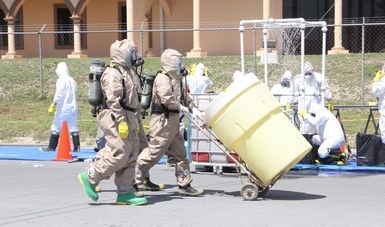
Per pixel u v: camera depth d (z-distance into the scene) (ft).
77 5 121.39
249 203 32.94
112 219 28.86
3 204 33.17
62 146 54.08
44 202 33.73
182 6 123.34
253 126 32.04
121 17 131.64
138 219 28.81
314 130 49.78
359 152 47.85
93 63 31.45
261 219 28.60
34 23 136.26
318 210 30.78
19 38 137.49
